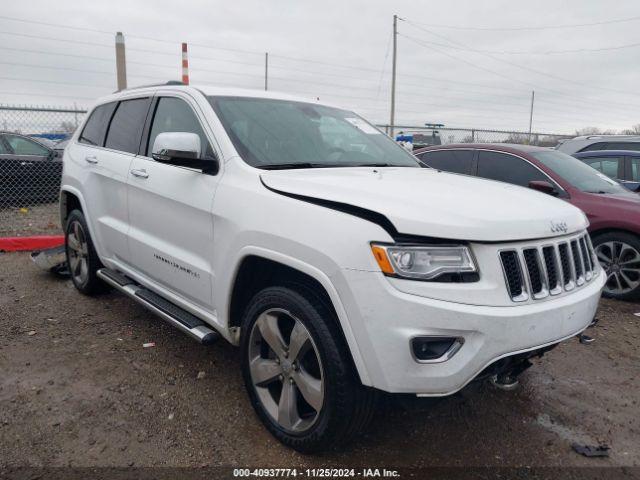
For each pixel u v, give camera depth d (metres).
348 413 2.39
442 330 2.18
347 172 3.05
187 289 3.25
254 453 2.66
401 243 2.23
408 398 2.35
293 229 2.48
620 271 5.48
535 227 2.44
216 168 3.10
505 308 2.26
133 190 3.74
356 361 2.28
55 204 10.59
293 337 2.57
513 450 2.81
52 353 3.70
